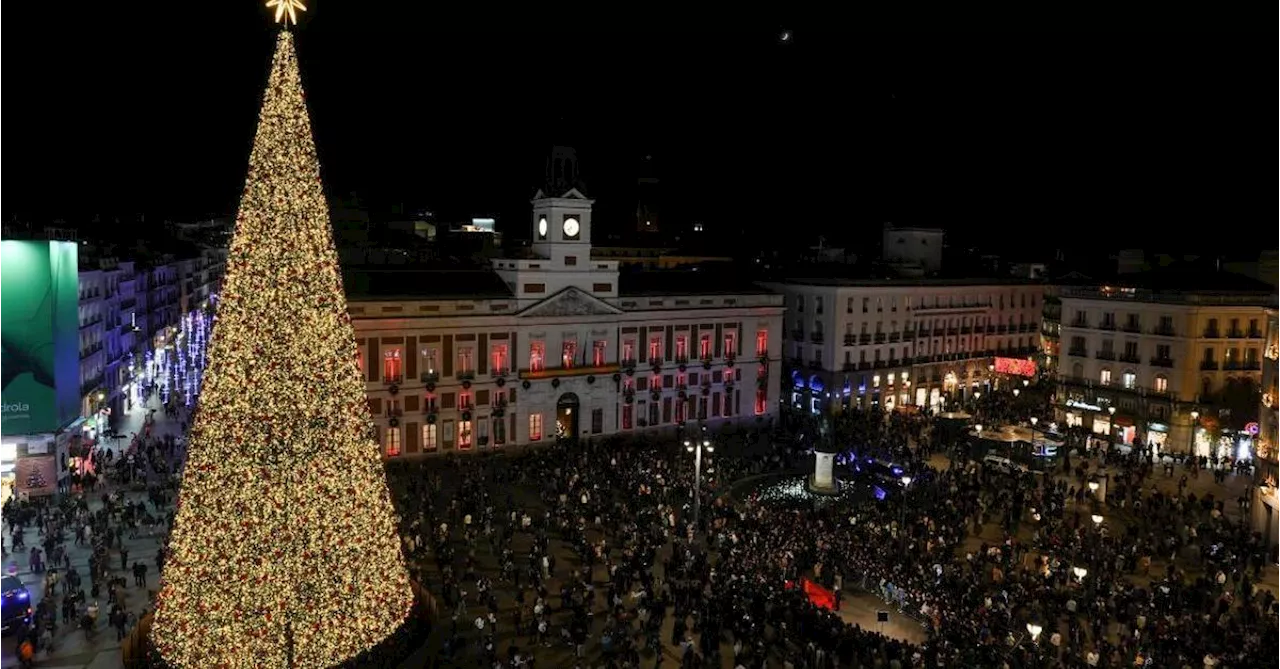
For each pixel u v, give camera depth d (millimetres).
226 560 31188
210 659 31531
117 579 42906
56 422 61375
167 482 59594
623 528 54156
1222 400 84500
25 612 40531
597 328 85125
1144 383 88125
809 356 102625
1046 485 65875
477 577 48312
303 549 31969
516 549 52812
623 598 45656
